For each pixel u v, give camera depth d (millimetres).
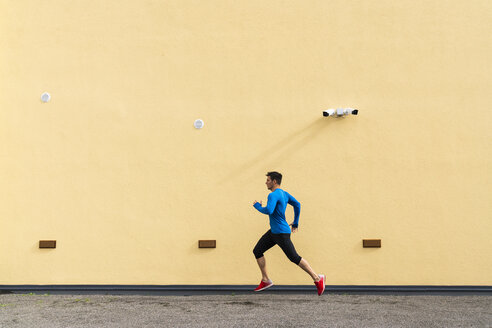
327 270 5770
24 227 6078
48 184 6141
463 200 5750
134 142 6152
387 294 5645
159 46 6266
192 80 6191
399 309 4801
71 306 5086
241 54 6168
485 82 5867
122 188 6090
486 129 5812
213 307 4957
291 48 6121
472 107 5855
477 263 5637
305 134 6008
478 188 5746
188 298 5520
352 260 5766
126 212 6043
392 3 6059
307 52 6102
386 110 5945
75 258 5996
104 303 5246
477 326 4113
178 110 6164
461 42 5938
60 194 6117
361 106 5973
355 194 5867
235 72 6152
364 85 5996
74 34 6309
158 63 6246
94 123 6215
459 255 5672
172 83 6203
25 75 6309
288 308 4867
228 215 5961
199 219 5977
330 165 5934
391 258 5730
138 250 5973
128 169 6117
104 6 6309
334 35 6086
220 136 6086
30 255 6023
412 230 5758
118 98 6234
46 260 6000
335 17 6102
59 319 4484
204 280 5867
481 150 5793
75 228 6051
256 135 6055
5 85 6297
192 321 4344
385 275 5707
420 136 5875
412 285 5668
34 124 6246
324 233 5832
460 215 5727
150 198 6051
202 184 6031
